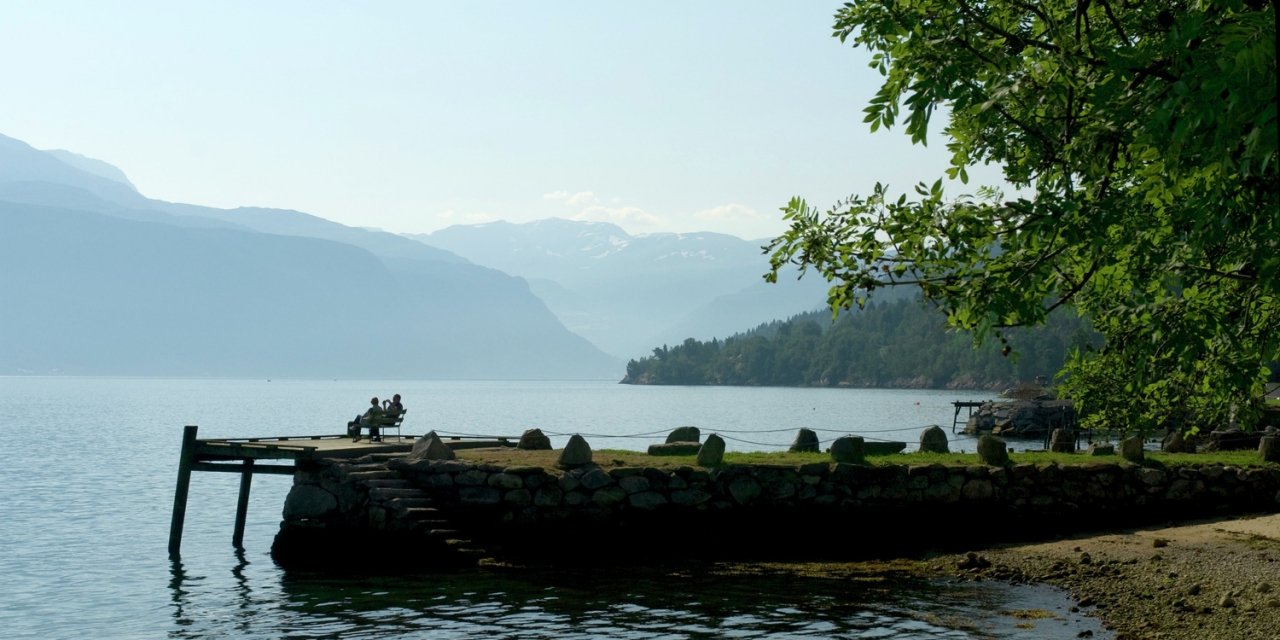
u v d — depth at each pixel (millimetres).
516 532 23781
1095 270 10734
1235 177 8586
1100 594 18328
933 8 10898
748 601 18969
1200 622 15711
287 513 24719
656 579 21109
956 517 25125
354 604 19531
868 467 25000
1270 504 27328
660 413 131125
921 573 21312
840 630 16641
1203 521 25859
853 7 11156
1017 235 10070
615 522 23875
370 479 24312
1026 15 11453
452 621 17922
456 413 127750
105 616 20109
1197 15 8141
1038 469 26000
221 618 19453
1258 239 9258
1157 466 27328
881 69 11281
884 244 10609
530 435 28391
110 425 95375
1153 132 8203
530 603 19125
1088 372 24703
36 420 104375
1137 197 10031
